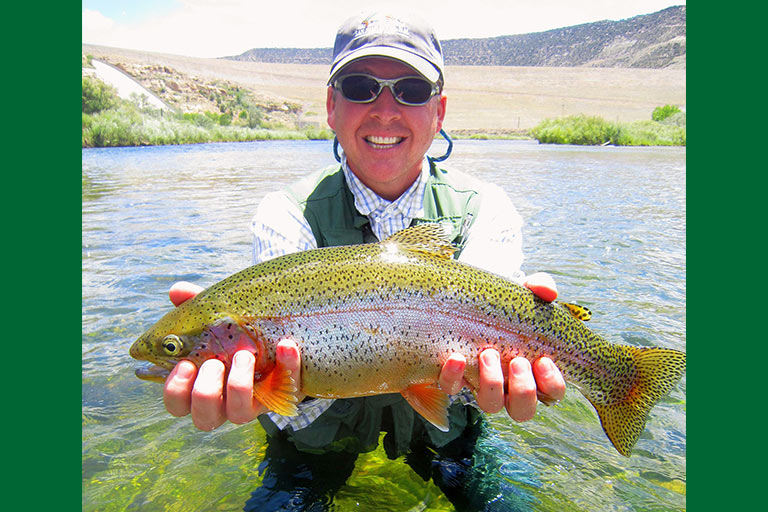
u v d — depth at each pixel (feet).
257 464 2.35
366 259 1.94
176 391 1.72
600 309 3.94
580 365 2.01
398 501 2.13
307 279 1.90
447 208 2.47
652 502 2.10
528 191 9.91
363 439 2.38
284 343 1.79
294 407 1.77
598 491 2.17
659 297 4.21
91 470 2.28
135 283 4.44
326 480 2.24
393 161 2.26
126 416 2.70
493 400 1.84
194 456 2.40
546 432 2.59
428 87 2.21
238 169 13.88
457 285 1.93
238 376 1.66
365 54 2.15
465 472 2.29
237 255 5.28
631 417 2.05
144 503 2.10
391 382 1.90
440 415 1.88
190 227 6.55
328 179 2.52
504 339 1.92
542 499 2.13
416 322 1.88
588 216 7.52
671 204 8.52
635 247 5.78
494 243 2.46
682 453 2.42
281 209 2.39
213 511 2.06
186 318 1.87
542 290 2.00
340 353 1.85
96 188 10.05
